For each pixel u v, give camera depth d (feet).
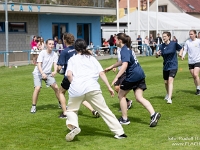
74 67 24.22
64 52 30.30
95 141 23.98
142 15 141.08
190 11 192.34
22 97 41.65
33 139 24.72
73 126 24.17
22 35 101.55
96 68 24.31
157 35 124.36
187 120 29.12
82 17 118.42
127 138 24.44
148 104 27.43
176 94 41.60
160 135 24.95
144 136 24.81
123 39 27.17
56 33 111.86
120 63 27.96
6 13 83.10
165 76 37.24
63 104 30.68
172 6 193.47
